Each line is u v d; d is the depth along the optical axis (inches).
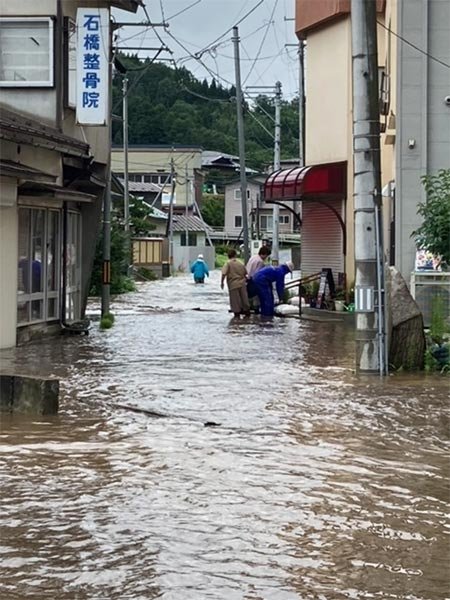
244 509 272.2
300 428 384.2
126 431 375.6
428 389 476.4
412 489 296.5
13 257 645.3
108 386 486.9
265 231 3206.2
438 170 757.9
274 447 349.7
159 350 653.9
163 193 3265.3
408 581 218.5
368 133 522.3
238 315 981.8
